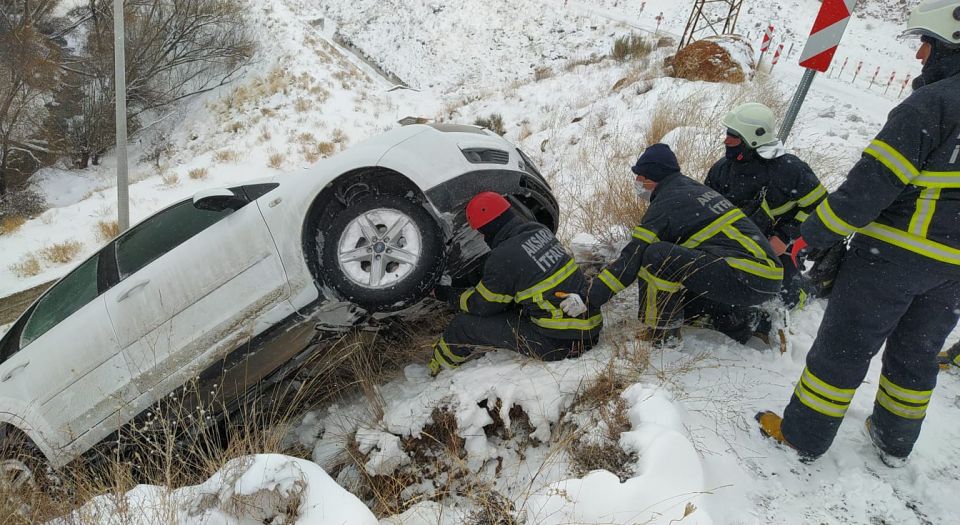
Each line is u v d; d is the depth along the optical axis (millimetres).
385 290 3020
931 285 2049
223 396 3223
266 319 3113
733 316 3178
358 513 1980
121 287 3377
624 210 4820
